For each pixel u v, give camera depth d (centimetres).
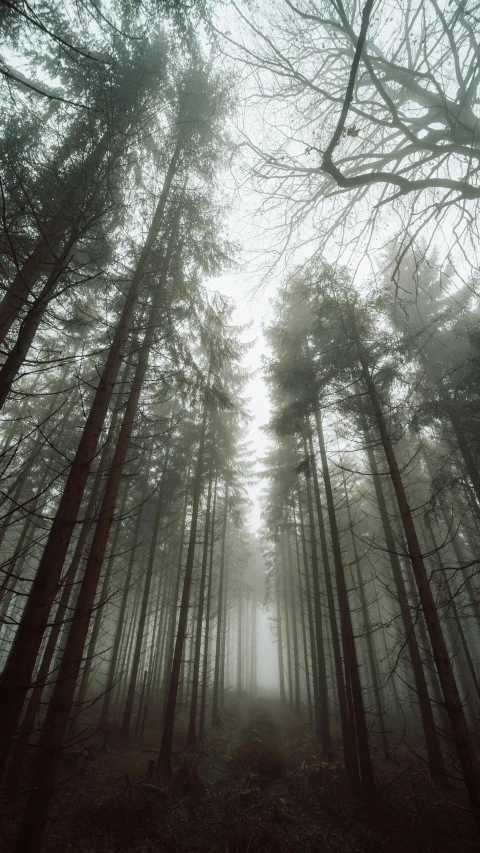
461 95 547
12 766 699
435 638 517
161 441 1499
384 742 1149
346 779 870
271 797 812
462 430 962
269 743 1101
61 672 448
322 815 734
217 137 833
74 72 643
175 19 506
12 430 1288
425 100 596
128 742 1186
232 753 1180
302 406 990
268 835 635
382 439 703
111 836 614
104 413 489
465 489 1059
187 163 853
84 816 666
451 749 1186
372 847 625
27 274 453
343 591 979
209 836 655
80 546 784
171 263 863
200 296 956
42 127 708
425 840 637
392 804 751
